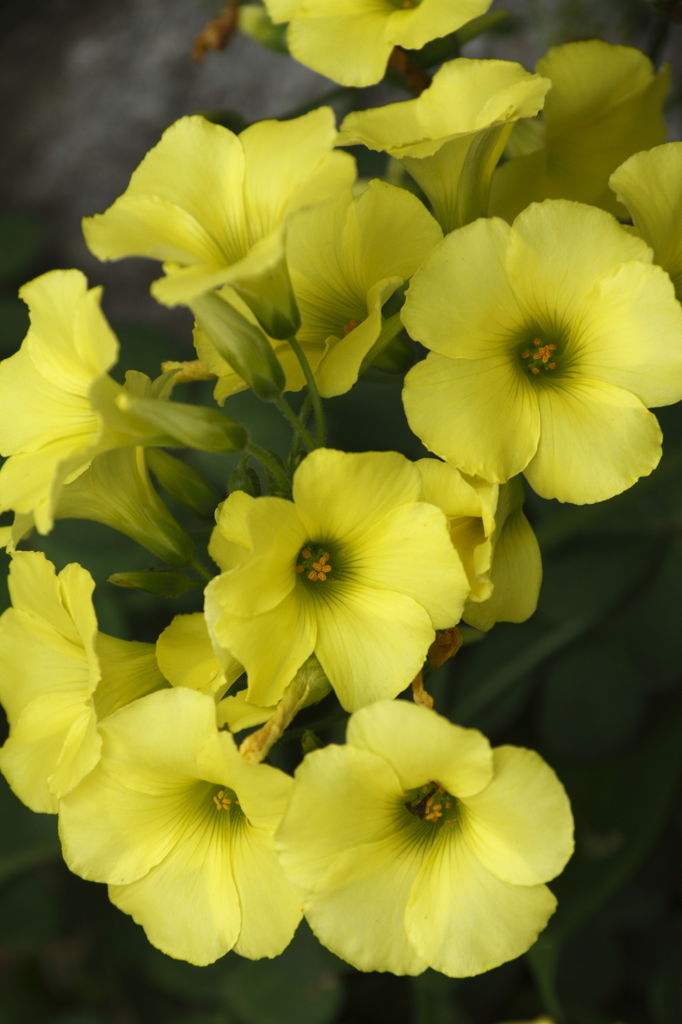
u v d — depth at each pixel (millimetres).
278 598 285
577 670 375
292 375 305
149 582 308
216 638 281
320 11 323
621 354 290
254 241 287
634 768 372
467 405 290
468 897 286
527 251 288
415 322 289
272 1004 394
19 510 288
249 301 291
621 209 344
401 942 288
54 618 303
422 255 303
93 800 294
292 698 288
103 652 304
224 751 281
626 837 365
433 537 284
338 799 281
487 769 278
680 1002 385
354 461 282
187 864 296
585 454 292
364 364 303
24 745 306
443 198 314
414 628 285
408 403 290
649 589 373
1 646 311
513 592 300
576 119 335
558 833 281
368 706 279
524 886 284
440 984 376
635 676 372
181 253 281
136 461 305
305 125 285
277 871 291
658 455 290
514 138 335
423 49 350
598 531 375
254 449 298
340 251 304
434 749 279
